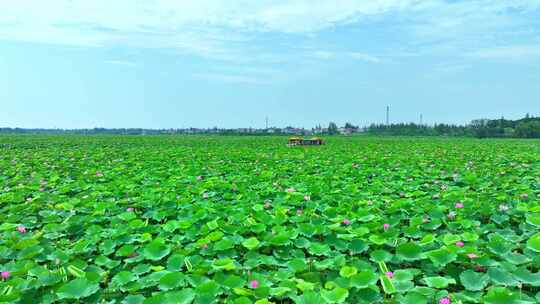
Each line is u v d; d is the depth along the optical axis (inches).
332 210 299.9
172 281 183.9
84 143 1565.0
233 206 324.8
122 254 227.6
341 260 207.9
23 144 1416.1
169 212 307.3
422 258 205.3
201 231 253.6
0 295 165.2
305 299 161.8
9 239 244.1
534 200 344.2
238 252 234.8
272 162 693.3
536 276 181.2
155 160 749.3
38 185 432.8
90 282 179.2
